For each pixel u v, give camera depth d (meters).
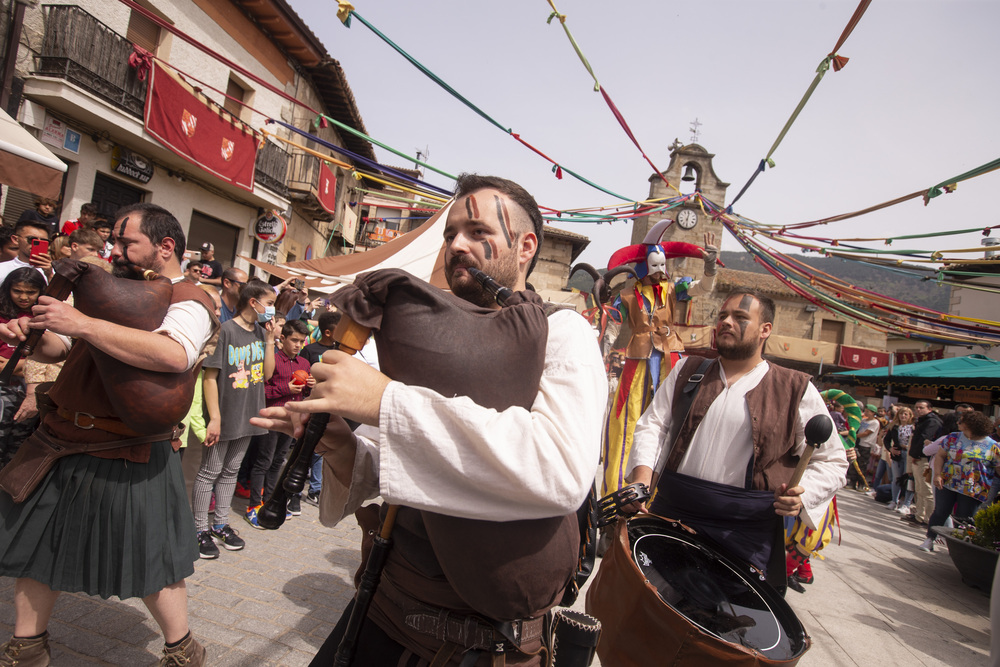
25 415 3.55
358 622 1.25
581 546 1.41
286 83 14.44
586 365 1.12
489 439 0.94
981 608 5.31
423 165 4.80
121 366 1.96
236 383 4.11
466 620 1.18
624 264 5.09
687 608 2.05
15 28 8.34
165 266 2.34
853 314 9.74
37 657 2.12
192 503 4.17
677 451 2.77
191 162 10.90
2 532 2.08
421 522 1.23
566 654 1.56
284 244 16.22
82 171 9.77
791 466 2.62
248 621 3.21
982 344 9.14
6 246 4.67
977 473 7.25
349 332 1.07
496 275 1.33
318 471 5.61
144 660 2.72
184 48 11.19
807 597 4.93
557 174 5.13
